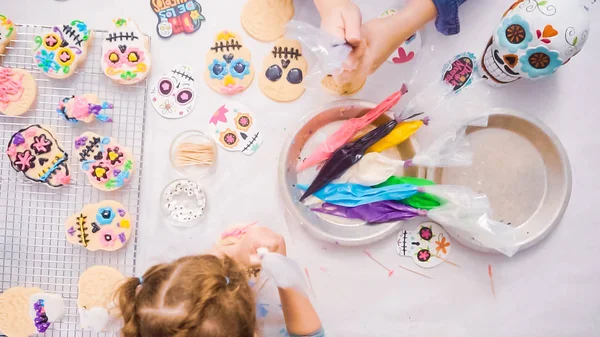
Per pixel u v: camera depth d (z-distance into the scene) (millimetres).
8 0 1072
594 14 1102
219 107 1085
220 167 1086
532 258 1105
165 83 1079
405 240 1092
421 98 1044
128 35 1046
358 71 963
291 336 962
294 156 1061
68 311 1066
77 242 1037
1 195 1062
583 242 1107
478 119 1038
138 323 779
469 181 1083
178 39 1083
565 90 1104
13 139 1035
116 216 1041
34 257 1065
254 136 1088
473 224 1016
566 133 1106
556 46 901
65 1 1074
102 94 1073
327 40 918
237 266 882
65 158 1042
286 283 927
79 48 1040
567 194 1038
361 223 1071
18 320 1048
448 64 1080
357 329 1095
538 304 1107
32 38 1065
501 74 1019
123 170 1040
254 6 1084
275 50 1083
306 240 1085
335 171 1047
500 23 953
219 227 1082
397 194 1037
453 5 1008
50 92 1068
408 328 1101
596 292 1107
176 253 1073
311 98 1092
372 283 1093
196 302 757
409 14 995
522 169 1085
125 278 991
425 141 1070
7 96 1040
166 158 1082
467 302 1102
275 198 1087
